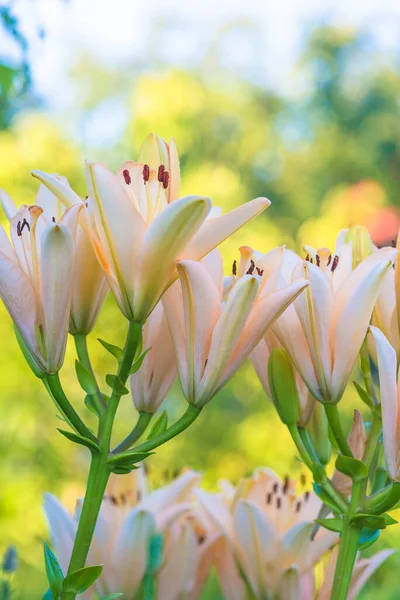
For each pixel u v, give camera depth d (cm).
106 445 108
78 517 128
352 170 738
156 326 115
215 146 721
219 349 107
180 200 103
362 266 112
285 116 773
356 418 119
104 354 452
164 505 131
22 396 466
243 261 112
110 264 106
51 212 117
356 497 113
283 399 116
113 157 669
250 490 130
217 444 530
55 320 107
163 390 114
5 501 388
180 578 129
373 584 272
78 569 108
